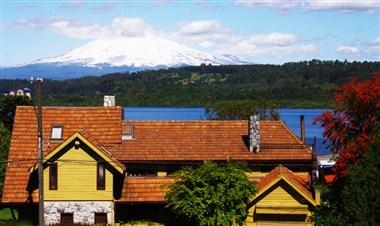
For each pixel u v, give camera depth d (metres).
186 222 42.59
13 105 74.44
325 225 36.66
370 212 31.81
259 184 41.56
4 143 57.53
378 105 37.47
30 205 42.59
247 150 46.44
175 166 45.75
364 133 36.81
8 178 43.34
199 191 38.97
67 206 41.56
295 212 40.34
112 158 41.53
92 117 47.72
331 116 39.50
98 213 41.66
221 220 38.75
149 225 42.47
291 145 47.12
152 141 47.03
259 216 40.78
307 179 46.38
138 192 42.59
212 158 45.69
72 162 41.44
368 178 32.03
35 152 44.94
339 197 35.44
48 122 47.06
